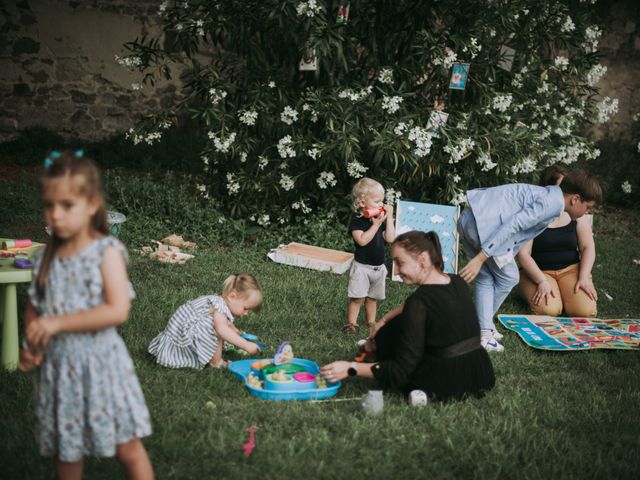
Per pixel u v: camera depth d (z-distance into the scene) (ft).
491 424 11.41
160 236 23.12
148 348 13.66
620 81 37.04
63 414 7.66
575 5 31.24
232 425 10.85
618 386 13.64
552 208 14.85
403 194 24.20
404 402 12.21
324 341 15.40
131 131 24.48
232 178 23.81
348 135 21.65
